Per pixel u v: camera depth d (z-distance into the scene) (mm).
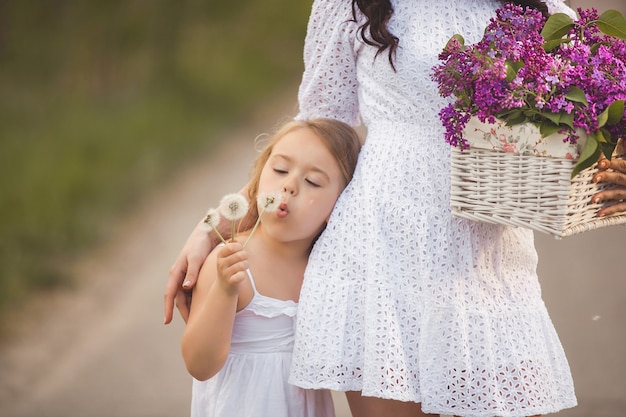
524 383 3617
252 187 4117
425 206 3656
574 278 8586
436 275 3615
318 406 3854
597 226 3490
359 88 4000
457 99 3496
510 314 3668
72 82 17953
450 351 3572
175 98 17766
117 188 12195
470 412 3551
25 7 18953
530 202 3377
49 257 9461
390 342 3578
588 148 3211
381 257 3654
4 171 12344
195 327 3645
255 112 17469
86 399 6328
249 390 3748
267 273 3838
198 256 3984
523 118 3338
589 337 7230
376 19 3717
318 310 3705
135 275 9078
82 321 7871
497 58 3328
